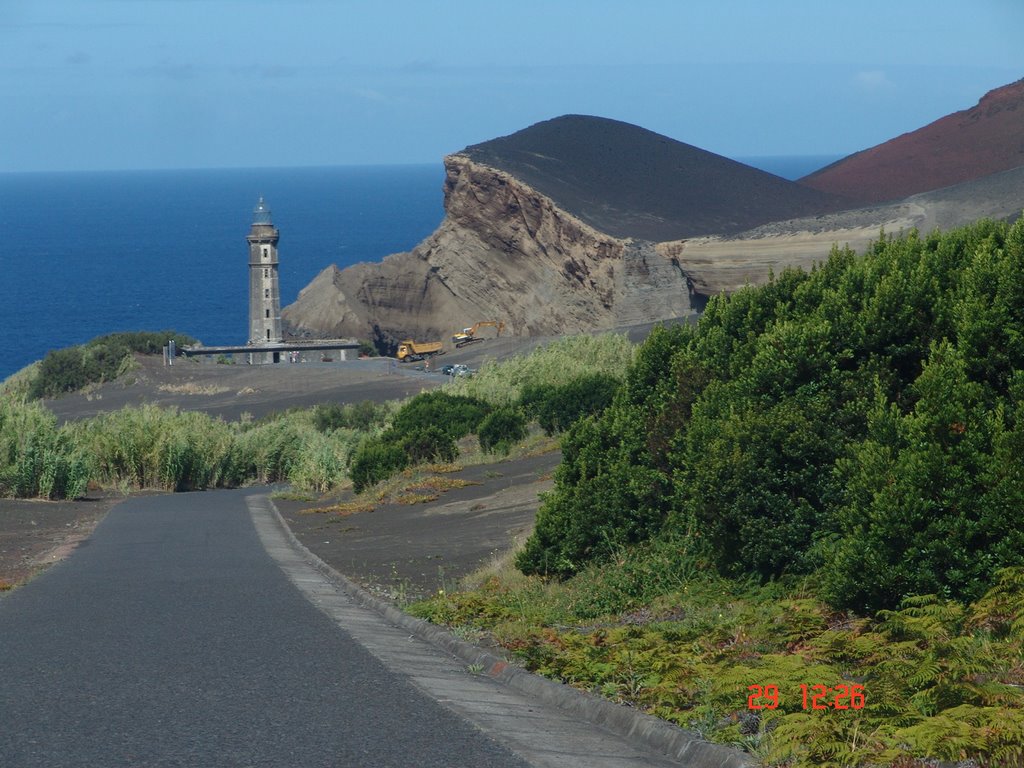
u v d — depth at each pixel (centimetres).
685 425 1822
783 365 1593
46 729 873
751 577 1459
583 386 4384
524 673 1138
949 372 1216
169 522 3064
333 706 970
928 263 1639
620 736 919
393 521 2878
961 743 701
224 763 781
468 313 16688
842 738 746
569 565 1764
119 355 12406
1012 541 1113
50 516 3225
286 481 5356
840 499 1413
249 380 11906
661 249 14075
